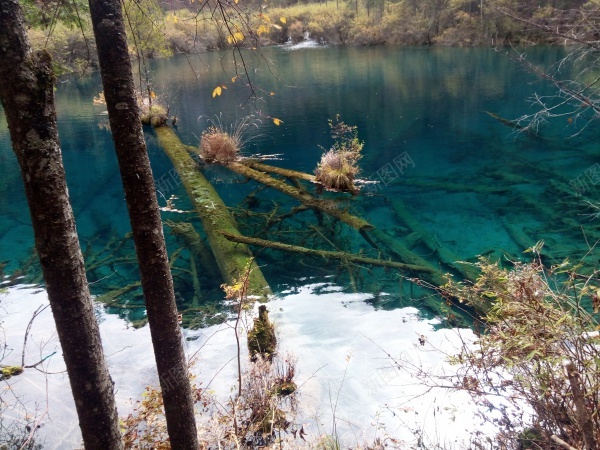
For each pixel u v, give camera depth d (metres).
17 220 7.58
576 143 9.84
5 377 3.73
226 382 3.49
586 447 1.97
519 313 2.37
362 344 3.87
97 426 1.90
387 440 2.84
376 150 10.31
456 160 9.36
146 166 1.91
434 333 4.00
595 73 9.88
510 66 18.89
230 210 7.29
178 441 2.26
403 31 28.98
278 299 4.70
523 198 7.24
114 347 4.11
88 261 5.97
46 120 1.62
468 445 2.69
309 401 3.24
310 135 11.73
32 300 4.97
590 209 6.62
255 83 19.09
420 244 5.92
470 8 21.02
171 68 23.89
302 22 35.66
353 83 18.03
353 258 5.47
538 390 2.42
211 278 5.35
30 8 3.00
